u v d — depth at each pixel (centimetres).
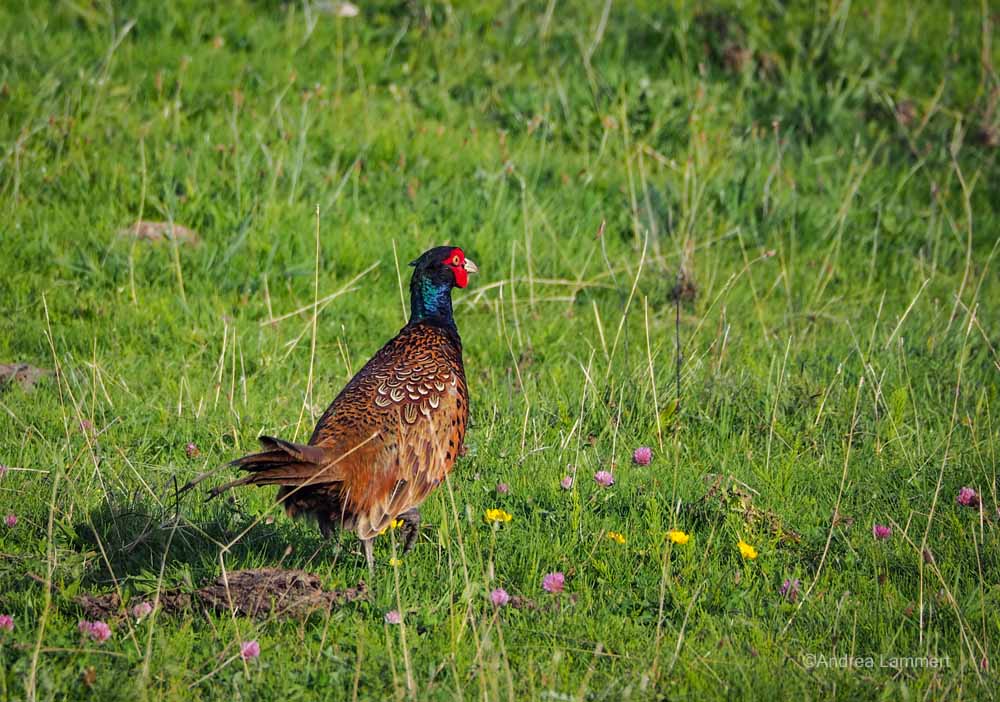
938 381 1265
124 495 943
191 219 1563
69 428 1070
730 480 1023
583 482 1027
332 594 828
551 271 1545
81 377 1188
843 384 1229
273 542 917
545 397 1208
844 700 745
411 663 754
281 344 1301
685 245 1524
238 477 1006
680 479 1042
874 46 2202
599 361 1312
